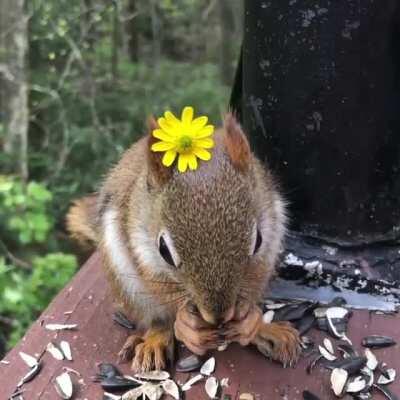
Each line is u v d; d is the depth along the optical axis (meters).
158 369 0.24
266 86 0.25
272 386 0.23
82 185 0.76
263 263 0.23
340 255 0.26
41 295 0.62
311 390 0.22
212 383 0.23
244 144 0.21
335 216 0.26
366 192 0.26
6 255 0.70
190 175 0.20
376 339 0.24
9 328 0.66
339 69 0.24
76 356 0.24
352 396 0.22
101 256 0.27
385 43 0.24
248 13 0.25
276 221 0.24
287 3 0.24
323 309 0.26
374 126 0.25
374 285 0.26
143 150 0.25
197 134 0.21
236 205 0.20
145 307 0.25
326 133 0.25
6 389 0.22
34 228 0.67
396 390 0.22
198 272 0.20
